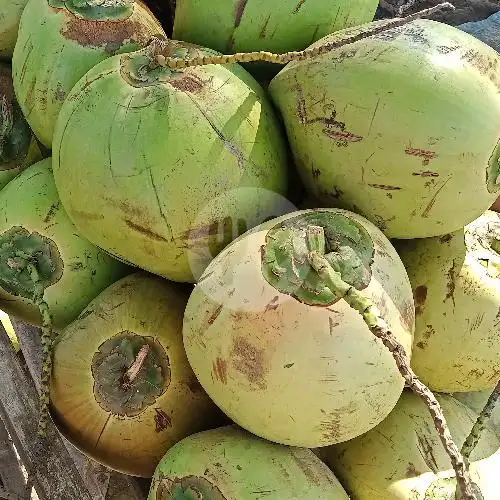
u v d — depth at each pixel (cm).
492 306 79
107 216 74
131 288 83
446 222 75
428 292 81
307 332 66
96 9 83
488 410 73
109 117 72
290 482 72
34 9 84
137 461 82
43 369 79
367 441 81
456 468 56
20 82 85
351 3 82
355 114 71
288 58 68
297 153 77
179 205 72
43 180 87
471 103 70
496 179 73
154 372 80
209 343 70
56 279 86
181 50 75
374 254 70
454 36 73
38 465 86
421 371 82
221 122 72
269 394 68
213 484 72
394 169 71
